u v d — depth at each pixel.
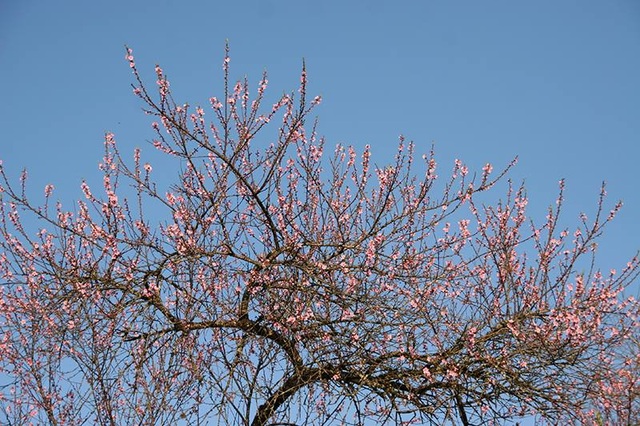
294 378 6.80
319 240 7.41
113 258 6.76
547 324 7.35
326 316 7.19
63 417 6.91
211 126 7.55
